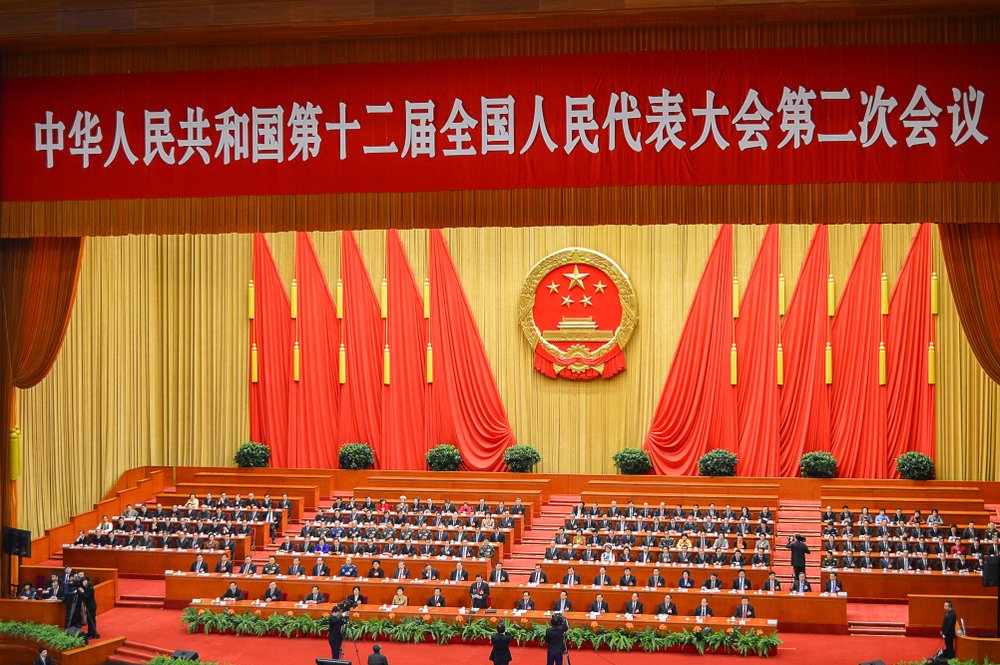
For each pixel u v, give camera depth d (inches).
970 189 488.7
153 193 546.9
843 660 600.4
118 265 957.2
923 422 920.3
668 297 972.6
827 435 937.5
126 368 968.9
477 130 525.3
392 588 697.6
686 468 959.6
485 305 1002.1
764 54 505.4
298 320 1011.9
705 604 647.8
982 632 631.2
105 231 550.3
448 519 818.8
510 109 523.5
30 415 841.5
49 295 641.0
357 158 534.0
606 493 880.3
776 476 939.3
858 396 932.6
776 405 945.5
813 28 503.5
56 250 639.8
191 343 1015.0
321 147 536.4
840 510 848.3
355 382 1008.9
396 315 1007.6
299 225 536.1
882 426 924.6
